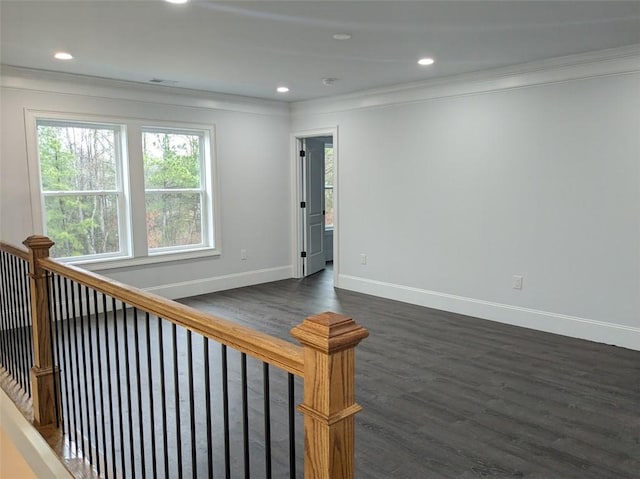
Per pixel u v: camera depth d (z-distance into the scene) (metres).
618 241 4.08
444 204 5.23
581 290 4.32
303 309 5.35
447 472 2.37
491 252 4.89
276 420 2.88
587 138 4.17
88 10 2.97
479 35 3.54
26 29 3.36
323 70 4.67
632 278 4.03
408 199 5.56
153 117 5.49
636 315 4.03
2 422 3.12
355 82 5.26
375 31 3.43
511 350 4.05
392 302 5.67
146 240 5.55
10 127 4.55
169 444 2.63
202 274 6.06
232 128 6.18
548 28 3.38
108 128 5.28
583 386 3.34
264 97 6.25
